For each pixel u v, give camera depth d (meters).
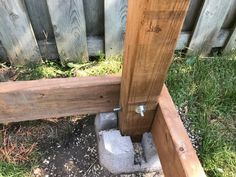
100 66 1.92
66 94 1.27
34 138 1.62
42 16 1.70
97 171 1.54
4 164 1.49
